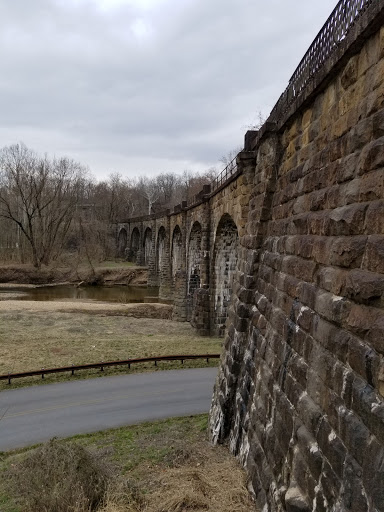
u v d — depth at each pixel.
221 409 12.90
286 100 10.38
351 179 6.08
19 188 71.25
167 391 19.00
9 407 17.08
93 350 25.81
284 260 9.38
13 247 79.00
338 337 5.86
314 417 6.32
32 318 36.44
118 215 107.88
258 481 8.85
